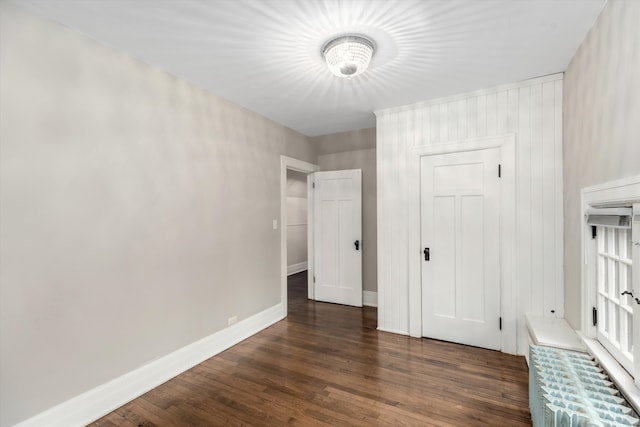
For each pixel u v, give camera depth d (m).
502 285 2.69
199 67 2.32
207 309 2.70
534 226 2.55
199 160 2.65
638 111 1.30
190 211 2.56
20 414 1.58
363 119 3.63
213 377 2.34
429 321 3.04
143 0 1.57
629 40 1.37
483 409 1.91
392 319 3.23
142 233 2.19
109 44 1.99
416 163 3.08
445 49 2.08
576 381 1.47
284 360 2.61
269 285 3.50
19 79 1.60
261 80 2.55
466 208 2.86
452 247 2.92
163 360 2.30
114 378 1.99
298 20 1.76
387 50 2.09
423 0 1.60
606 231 1.79
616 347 1.60
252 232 3.26
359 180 4.12
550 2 1.61
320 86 2.67
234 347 2.88
